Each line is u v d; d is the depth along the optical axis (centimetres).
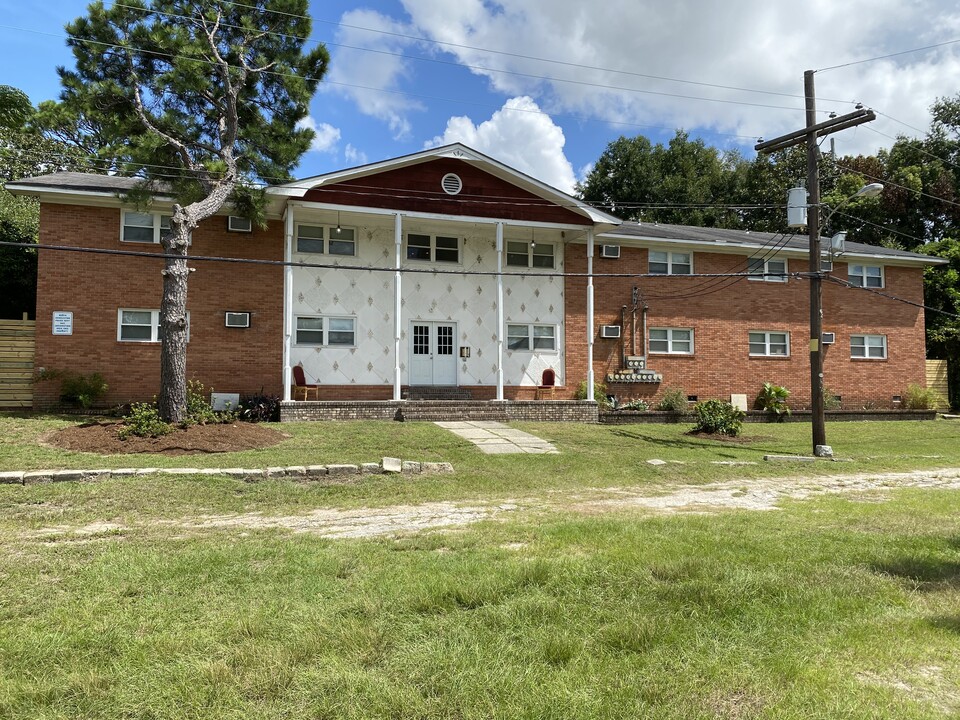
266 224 1755
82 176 1920
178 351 1352
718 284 2373
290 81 1656
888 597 506
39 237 1695
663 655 391
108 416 1571
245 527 751
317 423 1606
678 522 779
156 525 757
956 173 3766
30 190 1641
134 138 1531
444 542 670
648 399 2261
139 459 1111
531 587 507
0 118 1091
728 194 4419
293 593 491
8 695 331
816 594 500
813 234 1578
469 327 2092
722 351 2361
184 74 1479
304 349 1923
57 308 1700
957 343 2706
